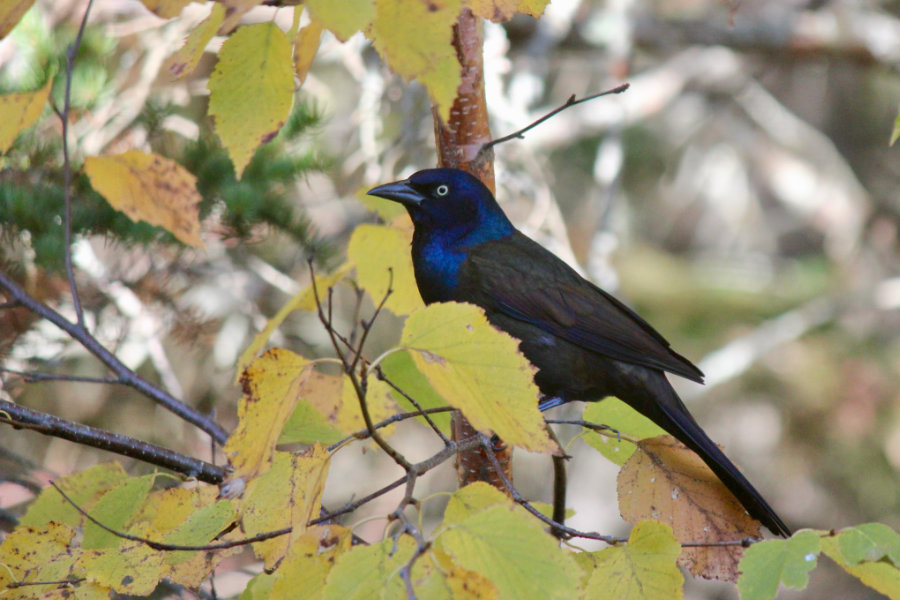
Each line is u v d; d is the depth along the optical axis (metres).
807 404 19.44
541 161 15.09
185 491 5.79
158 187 5.05
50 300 10.39
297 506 5.27
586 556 5.61
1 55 10.45
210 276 11.62
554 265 9.52
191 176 5.05
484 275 9.19
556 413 14.11
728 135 21.86
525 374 4.54
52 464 12.07
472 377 4.58
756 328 19.73
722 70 20.56
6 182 9.68
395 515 4.42
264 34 4.54
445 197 9.02
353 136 14.65
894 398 19.25
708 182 21.80
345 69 15.80
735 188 21.78
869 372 19.44
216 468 7.00
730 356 18.95
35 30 10.02
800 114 23.97
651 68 22.28
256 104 4.59
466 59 7.60
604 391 9.31
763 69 21.12
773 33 19.67
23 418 6.60
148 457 6.88
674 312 19.92
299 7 4.88
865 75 23.31
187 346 11.57
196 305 11.62
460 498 4.57
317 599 4.48
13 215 9.50
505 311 9.23
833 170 21.64
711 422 19.94
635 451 6.45
